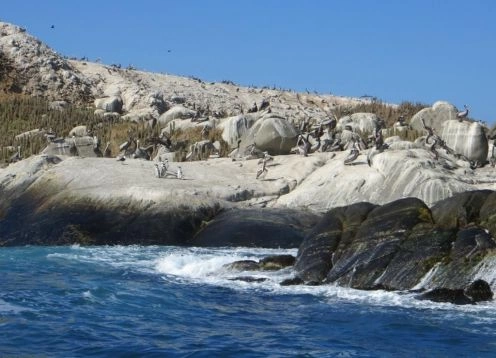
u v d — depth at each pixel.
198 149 54.38
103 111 80.31
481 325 18.36
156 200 39.91
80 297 22.81
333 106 103.12
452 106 54.78
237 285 24.77
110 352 16.11
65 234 39.34
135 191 40.66
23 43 93.56
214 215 40.19
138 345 16.75
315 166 45.78
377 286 22.78
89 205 40.81
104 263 31.23
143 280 26.36
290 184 43.81
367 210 25.58
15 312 20.30
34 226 40.78
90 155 57.03
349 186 41.19
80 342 17.00
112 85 91.81
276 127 50.72
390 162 41.22
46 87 88.94
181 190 40.66
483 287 21.00
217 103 94.81
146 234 38.50
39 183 45.22
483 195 23.27
